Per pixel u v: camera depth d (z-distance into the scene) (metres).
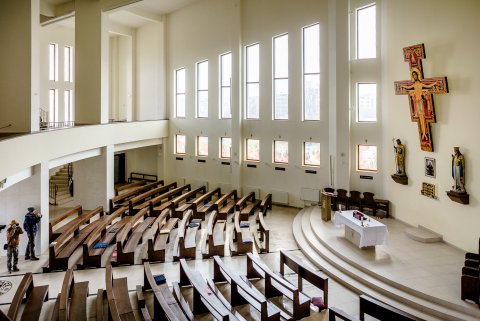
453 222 9.81
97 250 10.20
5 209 11.05
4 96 11.30
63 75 19.78
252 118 16.86
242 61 16.77
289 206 15.98
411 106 10.89
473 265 7.48
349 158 13.76
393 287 7.89
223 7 17.11
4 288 8.73
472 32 8.88
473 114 8.92
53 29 19.12
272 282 7.92
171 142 19.78
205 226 13.29
